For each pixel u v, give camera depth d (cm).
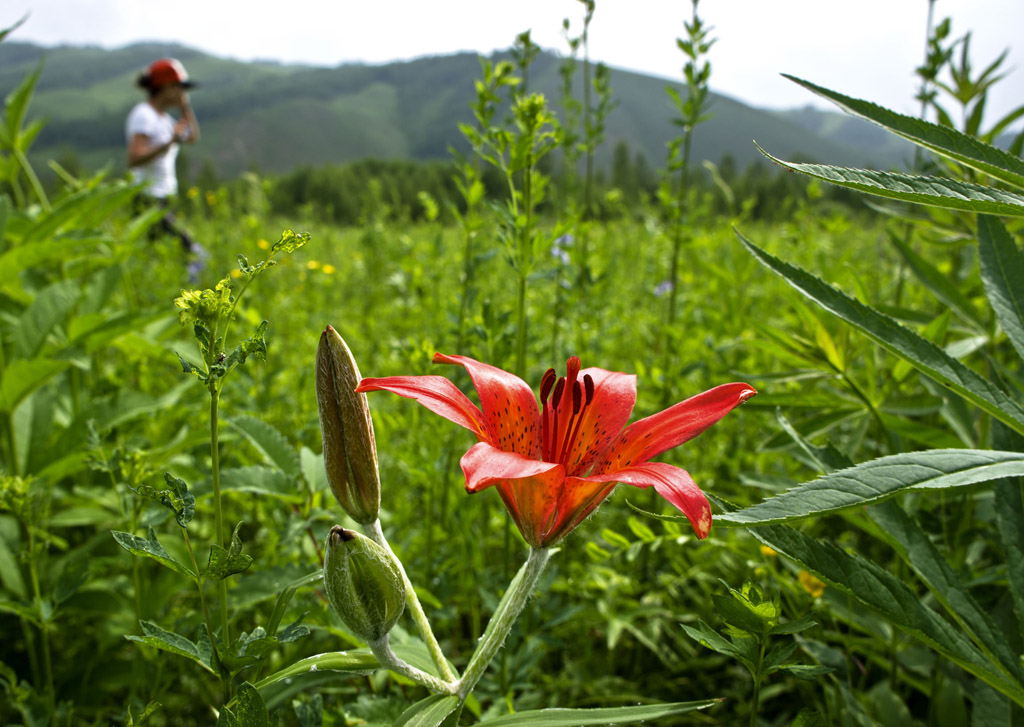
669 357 405
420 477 301
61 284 307
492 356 251
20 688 196
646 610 284
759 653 142
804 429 255
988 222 176
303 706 166
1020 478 172
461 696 143
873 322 148
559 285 367
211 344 133
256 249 754
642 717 130
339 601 131
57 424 359
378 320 646
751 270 435
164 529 328
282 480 210
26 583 279
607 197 664
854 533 347
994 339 261
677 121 385
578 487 143
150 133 909
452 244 843
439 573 287
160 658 237
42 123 362
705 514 116
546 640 244
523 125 245
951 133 137
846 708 206
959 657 143
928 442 232
